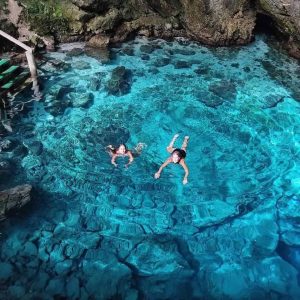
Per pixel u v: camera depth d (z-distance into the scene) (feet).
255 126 41.52
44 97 42.50
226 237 30.42
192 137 39.70
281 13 47.09
